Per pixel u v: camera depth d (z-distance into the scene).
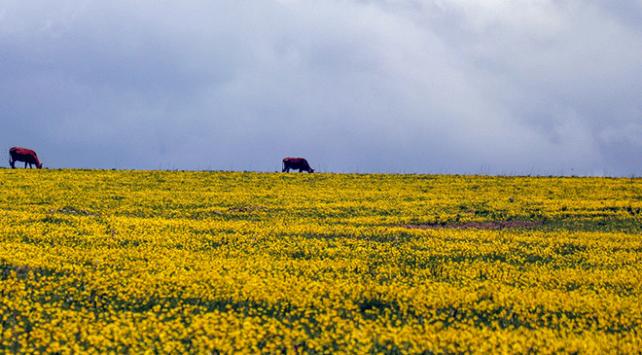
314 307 37.16
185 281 40.94
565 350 30.28
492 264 49.47
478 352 29.62
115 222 61.81
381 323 33.97
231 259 48.41
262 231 59.97
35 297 37.06
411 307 37.47
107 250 50.16
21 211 68.00
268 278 42.16
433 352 30.25
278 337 31.17
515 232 63.00
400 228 62.72
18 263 43.88
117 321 32.75
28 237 53.56
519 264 50.25
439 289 40.53
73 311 35.19
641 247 56.53
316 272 45.66
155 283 40.25
